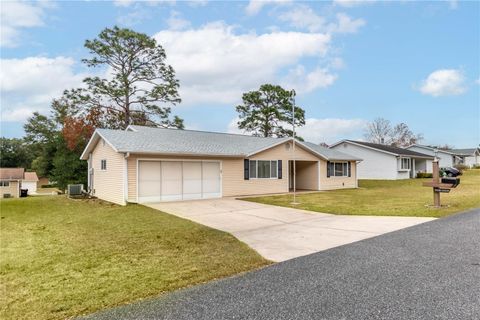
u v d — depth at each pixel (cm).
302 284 418
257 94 3475
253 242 679
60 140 2775
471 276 433
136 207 1252
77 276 471
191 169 1535
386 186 2362
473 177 2978
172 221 952
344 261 517
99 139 1628
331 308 344
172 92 2930
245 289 405
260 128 3528
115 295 392
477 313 325
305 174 2203
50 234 816
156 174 1427
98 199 1581
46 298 387
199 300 373
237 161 1711
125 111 2795
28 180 4381
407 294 377
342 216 1020
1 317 338
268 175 1852
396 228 787
